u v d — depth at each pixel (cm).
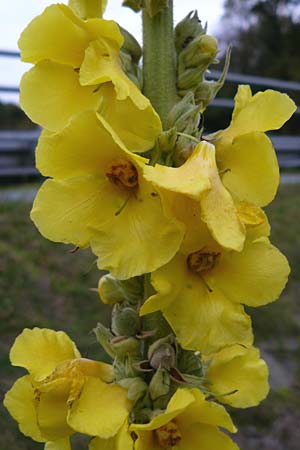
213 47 14
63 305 49
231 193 14
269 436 41
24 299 49
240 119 14
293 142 120
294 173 139
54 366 15
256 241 13
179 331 13
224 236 11
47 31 13
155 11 14
